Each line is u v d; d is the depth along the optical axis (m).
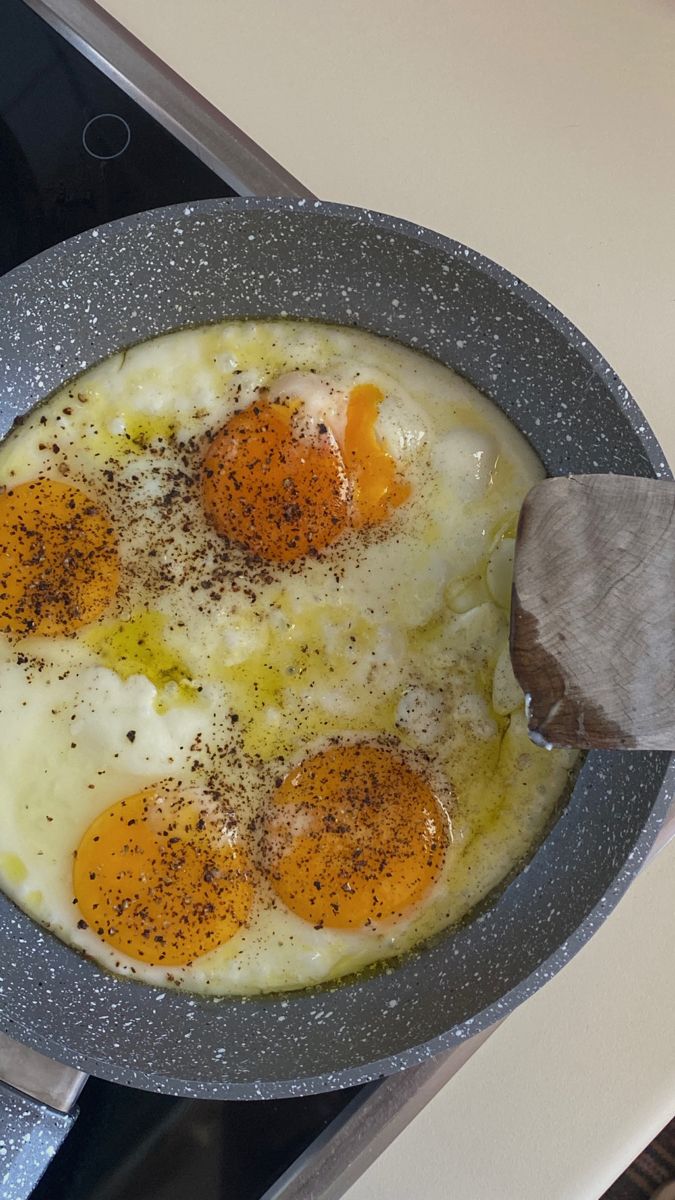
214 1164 0.33
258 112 0.36
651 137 0.36
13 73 0.37
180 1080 0.30
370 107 0.36
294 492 0.34
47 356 0.35
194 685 0.34
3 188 0.36
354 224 0.32
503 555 0.34
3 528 0.34
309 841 0.33
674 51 0.36
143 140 0.36
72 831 0.34
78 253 0.33
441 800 0.34
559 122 0.36
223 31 0.36
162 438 0.35
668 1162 0.48
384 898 0.33
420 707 0.34
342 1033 0.33
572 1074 0.32
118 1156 0.33
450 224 0.35
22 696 0.34
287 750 0.34
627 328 0.35
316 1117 0.33
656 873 0.33
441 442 0.35
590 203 0.36
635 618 0.28
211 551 0.35
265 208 0.32
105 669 0.34
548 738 0.29
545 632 0.29
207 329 0.35
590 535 0.29
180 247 0.33
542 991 0.33
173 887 0.33
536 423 0.34
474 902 0.34
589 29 0.37
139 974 0.34
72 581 0.34
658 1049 0.32
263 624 0.35
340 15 0.36
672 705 0.28
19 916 0.34
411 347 0.35
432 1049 0.29
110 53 0.35
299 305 0.35
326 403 0.34
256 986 0.33
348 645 0.34
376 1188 0.32
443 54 0.36
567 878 0.33
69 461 0.35
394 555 0.35
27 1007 0.33
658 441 0.34
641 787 0.31
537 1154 0.32
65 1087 0.32
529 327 0.33
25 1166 0.31
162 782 0.34
